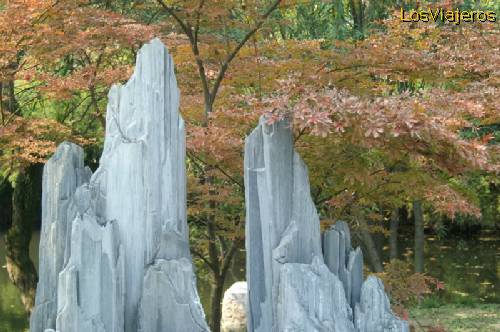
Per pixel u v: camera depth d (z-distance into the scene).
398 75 7.26
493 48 8.08
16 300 14.09
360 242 13.74
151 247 4.70
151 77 4.75
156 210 4.72
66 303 4.33
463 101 5.84
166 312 4.57
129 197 4.68
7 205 22.91
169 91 4.81
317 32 12.16
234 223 8.13
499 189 21.08
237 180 8.01
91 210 4.60
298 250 4.78
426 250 21.00
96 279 4.44
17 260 11.05
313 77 6.48
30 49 8.78
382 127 4.89
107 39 8.80
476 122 8.56
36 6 8.38
